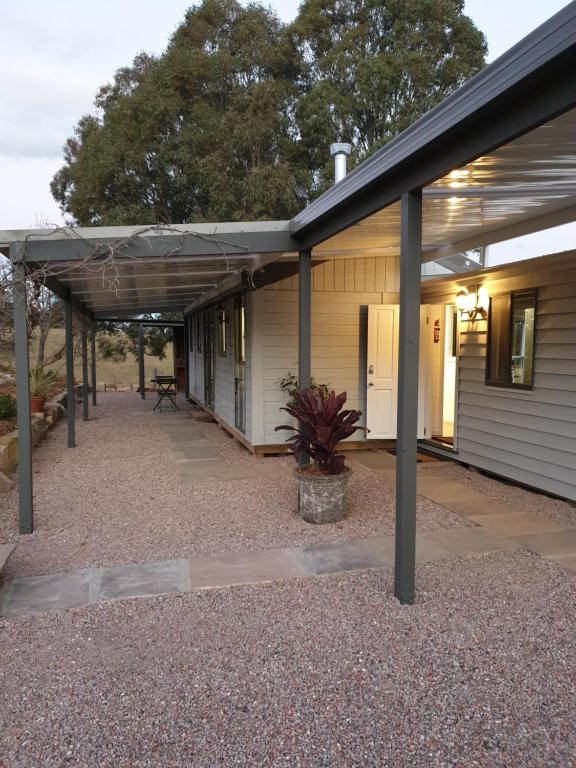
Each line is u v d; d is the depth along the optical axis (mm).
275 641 2818
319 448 4707
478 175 3213
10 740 2141
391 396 7594
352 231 4848
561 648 2738
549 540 4199
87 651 2754
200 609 3168
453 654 2688
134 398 15664
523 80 2043
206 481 6148
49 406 10773
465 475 6320
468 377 6559
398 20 14352
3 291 4605
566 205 4305
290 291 7262
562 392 5109
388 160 3062
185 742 2119
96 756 2055
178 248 4746
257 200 13688
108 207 15805
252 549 4082
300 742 2109
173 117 14867
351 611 3121
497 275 5816
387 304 7633
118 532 4508
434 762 2002
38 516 4945
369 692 2400
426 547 4066
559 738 2115
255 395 7297
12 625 3012
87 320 11734
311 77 15836
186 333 15172
